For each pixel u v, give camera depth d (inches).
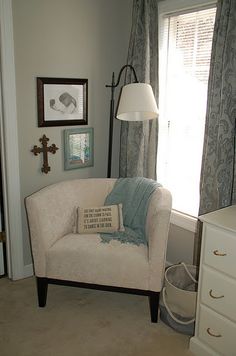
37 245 85.4
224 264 66.2
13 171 96.7
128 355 75.2
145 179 99.0
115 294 97.7
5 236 103.2
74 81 103.8
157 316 85.4
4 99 91.1
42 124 99.7
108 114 115.3
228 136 78.7
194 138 99.3
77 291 98.6
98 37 106.8
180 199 106.7
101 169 118.2
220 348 70.7
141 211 94.3
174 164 107.0
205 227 68.7
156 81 101.3
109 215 94.3
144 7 98.0
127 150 108.5
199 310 73.8
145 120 101.0
